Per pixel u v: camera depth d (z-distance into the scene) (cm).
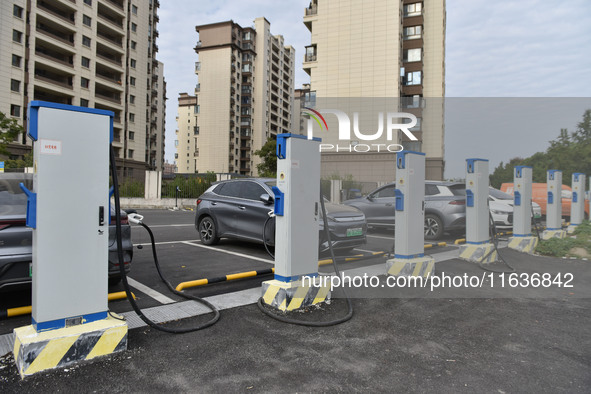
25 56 3756
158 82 7988
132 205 2403
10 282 354
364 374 267
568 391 248
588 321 380
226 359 285
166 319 366
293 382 254
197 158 7838
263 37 8181
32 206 262
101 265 291
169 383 249
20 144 3750
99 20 4547
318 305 417
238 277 509
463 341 327
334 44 3183
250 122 8094
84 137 279
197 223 838
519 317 390
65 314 275
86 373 259
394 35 3041
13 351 283
